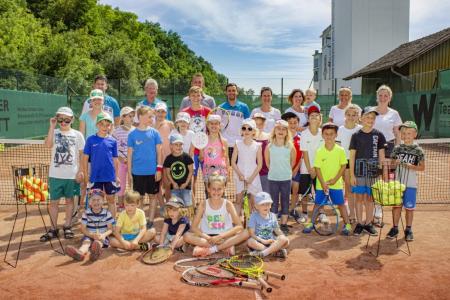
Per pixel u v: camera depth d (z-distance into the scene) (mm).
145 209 7387
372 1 35875
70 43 31734
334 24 40594
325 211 7254
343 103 7438
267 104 7590
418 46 25469
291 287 4246
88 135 6730
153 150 6258
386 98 6684
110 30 53562
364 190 5914
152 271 4664
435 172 12195
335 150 6023
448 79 18016
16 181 5324
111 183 6031
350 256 5129
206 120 6941
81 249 5066
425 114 19375
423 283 4336
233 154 6359
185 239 5246
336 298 4012
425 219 6762
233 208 5387
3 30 28672
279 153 6059
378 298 4008
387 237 5848
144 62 55312
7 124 16531
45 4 43094
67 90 22281
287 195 6109
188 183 6168
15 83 18828
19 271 4676
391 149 6723
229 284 4289
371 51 36344
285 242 5004
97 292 4141
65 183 5816
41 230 6180
